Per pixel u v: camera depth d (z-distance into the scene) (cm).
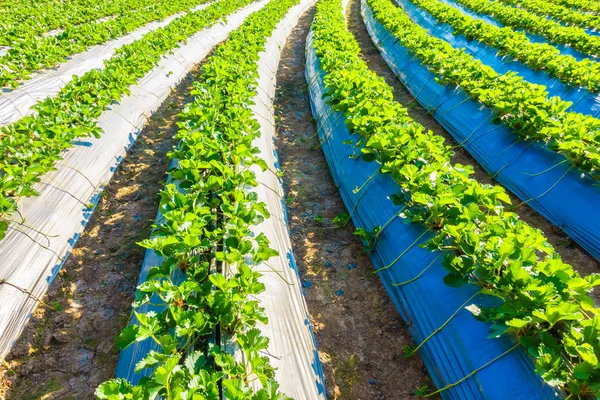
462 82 823
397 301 449
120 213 607
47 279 462
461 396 335
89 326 430
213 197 506
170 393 256
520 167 650
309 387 348
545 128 609
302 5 2484
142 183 682
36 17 1409
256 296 388
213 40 1529
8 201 454
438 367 369
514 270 328
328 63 941
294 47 1605
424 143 569
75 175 603
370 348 420
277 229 532
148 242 369
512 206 627
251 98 866
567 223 559
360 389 382
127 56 1030
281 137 868
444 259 383
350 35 1315
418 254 448
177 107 985
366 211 568
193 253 409
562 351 298
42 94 880
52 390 369
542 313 293
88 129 657
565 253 536
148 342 349
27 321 416
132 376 329
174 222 391
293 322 400
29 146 585
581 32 1122
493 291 344
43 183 554
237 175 495
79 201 577
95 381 377
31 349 400
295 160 779
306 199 662
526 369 306
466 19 1335
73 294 467
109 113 782
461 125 808
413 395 375
